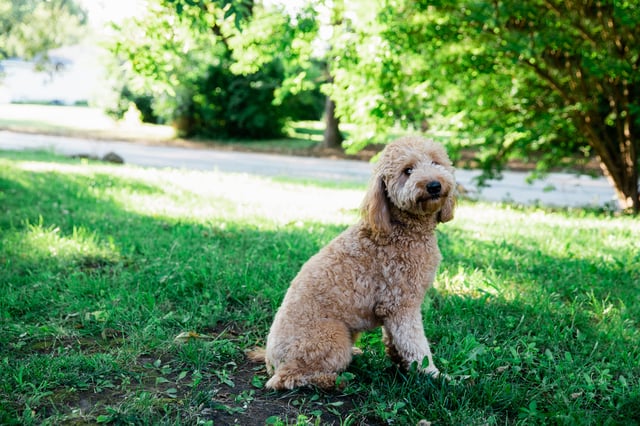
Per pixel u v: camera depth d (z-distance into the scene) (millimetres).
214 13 7703
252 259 5855
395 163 3500
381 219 3443
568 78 11312
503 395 3260
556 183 17281
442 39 10359
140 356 3826
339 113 11836
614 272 5645
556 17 10109
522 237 7355
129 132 31344
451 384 3328
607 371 3475
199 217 8164
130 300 4738
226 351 3910
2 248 6035
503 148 12211
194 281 5148
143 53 7809
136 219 7816
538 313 4570
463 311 4641
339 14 9922
